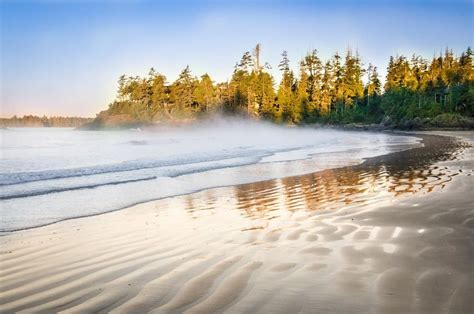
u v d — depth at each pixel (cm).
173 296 434
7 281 500
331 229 720
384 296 414
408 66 10556
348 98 9894
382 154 2495
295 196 1122
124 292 452
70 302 429
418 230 686
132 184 1458
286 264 531
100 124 11406
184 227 792
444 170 1524
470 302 393
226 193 1234
